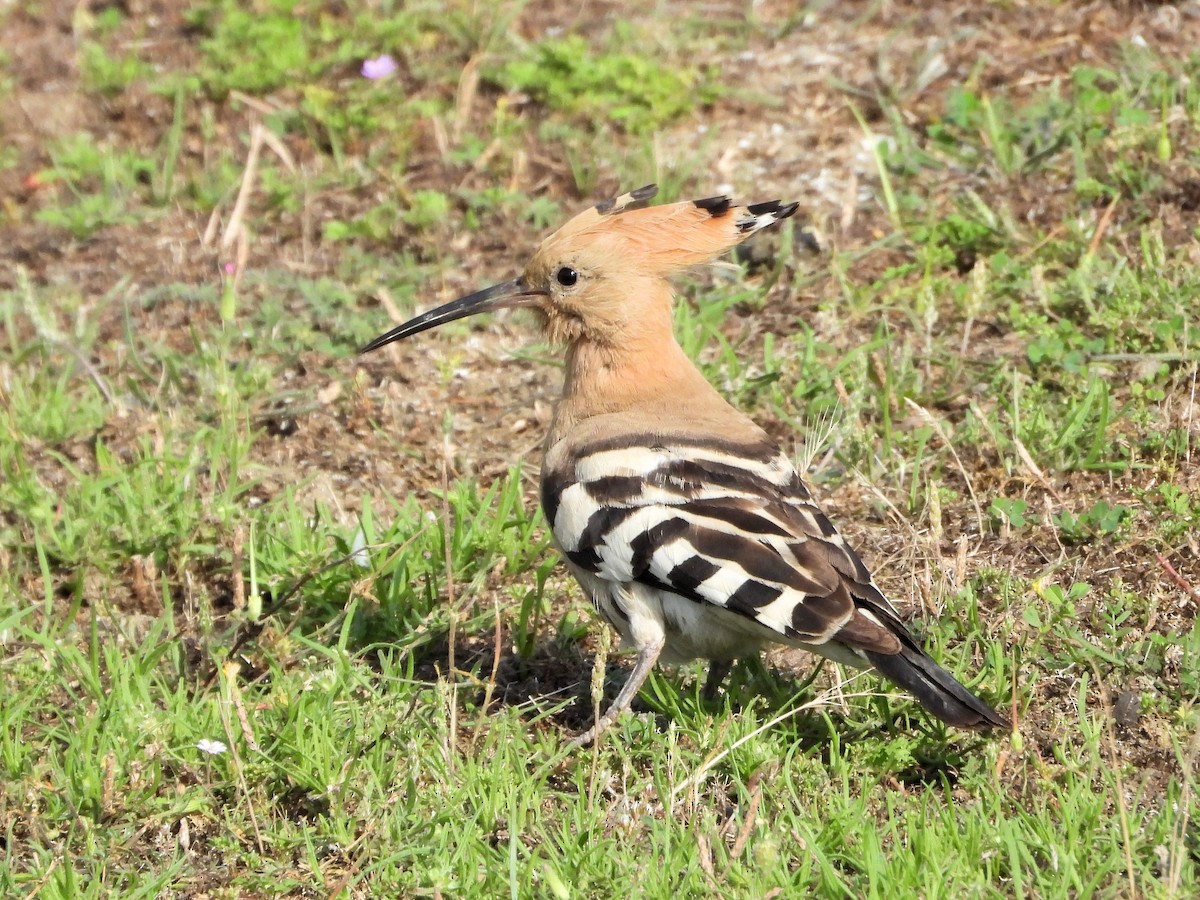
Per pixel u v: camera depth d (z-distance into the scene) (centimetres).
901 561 970
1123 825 666
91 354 1267
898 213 1305
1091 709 817
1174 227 1211
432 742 823
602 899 698
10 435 1135
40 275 1376
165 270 1366
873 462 1045
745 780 780
